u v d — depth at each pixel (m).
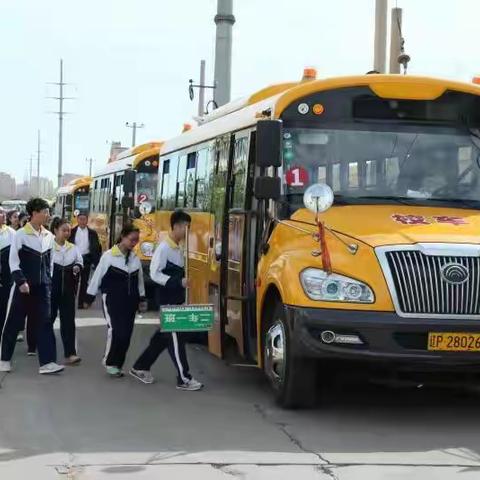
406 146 7.85
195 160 11.20
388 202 7.67
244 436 6.51
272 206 7.72
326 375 7.37
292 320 6.77
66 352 9.89
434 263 6.63
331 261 6.75
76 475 5.46
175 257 8.53
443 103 7.96
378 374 7.07
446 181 7.82
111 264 9.06
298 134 7.78
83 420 7.06
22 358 10.25
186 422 6.99
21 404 7.68
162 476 5.43
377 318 6.54
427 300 6.60
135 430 6.71
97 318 14.19
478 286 6.65
